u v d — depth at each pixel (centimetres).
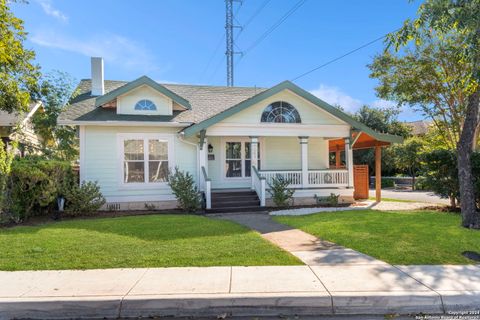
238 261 584
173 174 1379
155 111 1428
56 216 1141
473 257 598
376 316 421
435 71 1470
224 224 929
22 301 426
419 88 1551
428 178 1294
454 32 1095
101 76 1633
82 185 1221
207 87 1859
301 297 430
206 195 1275
